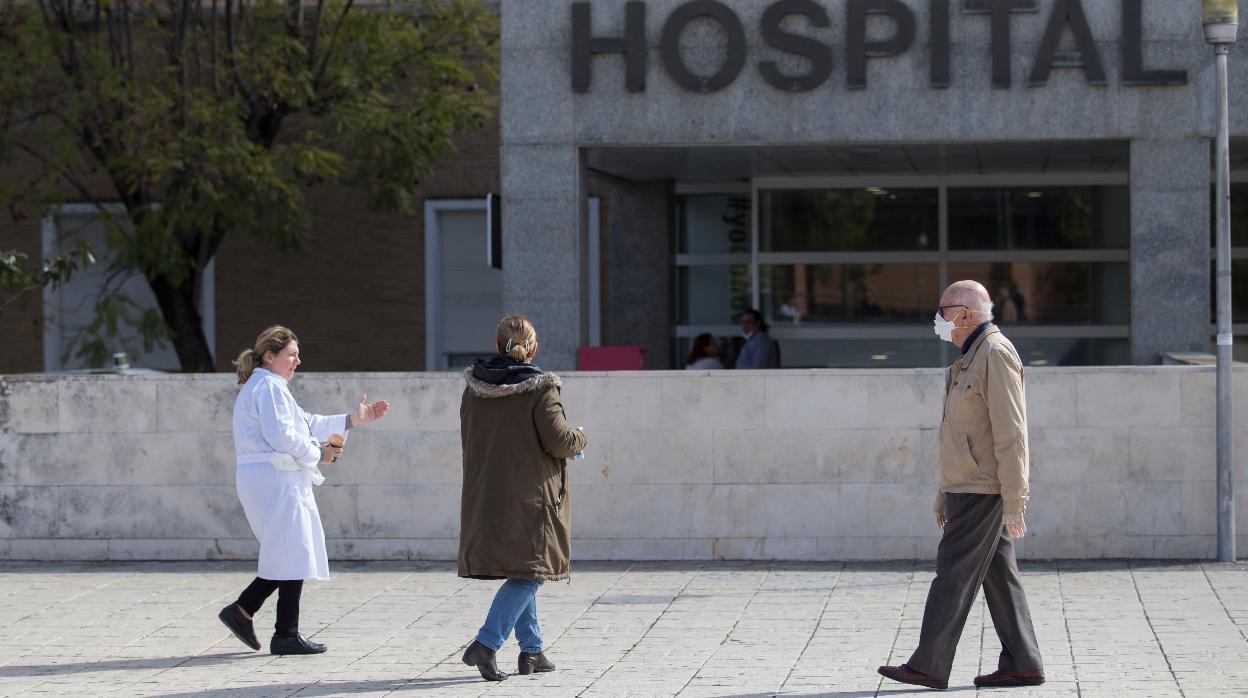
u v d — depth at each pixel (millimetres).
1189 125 17297
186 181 22359
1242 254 22703
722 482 14000
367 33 24234
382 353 28297
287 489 10305
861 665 9680
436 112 24141
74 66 23109
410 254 28203
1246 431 13641
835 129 17719
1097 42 17391
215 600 12539
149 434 14430
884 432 13867
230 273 28516
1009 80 17453
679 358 25609
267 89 23562
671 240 25438
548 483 9297
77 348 28797
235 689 9289
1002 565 8914
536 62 17984
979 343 8711
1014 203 23109
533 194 18062
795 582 12922
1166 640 10281
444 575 13539
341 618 11664
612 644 10531
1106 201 22891
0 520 14539
